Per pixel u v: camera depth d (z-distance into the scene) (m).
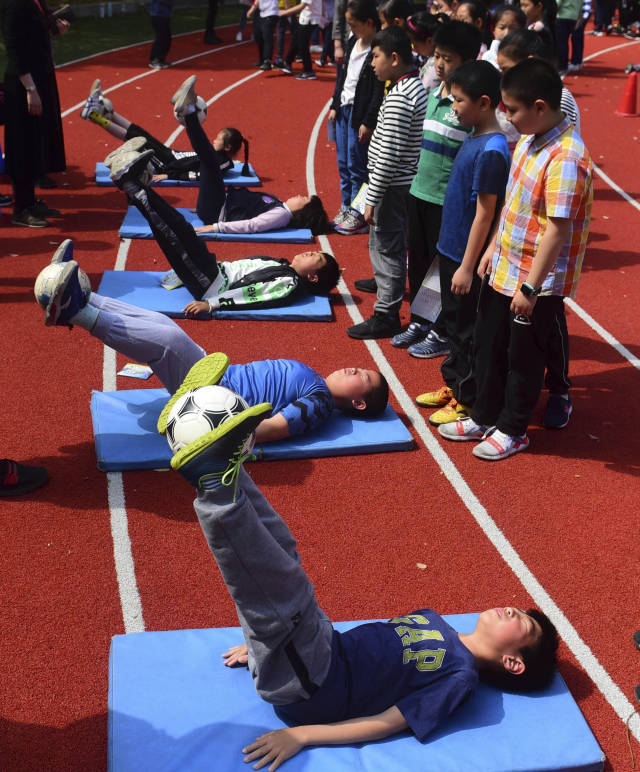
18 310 6.65
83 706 3.24
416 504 4.58
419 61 7.27
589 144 13.18
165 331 4.61
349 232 8.82
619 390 5.96
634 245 8.91
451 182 5.06
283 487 4.65
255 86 16.36
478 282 5.07
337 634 3.08
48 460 4.78
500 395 5.08
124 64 17.44
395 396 5.72
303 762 2.90
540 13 8.30
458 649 3.11
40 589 3.82
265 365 5.04
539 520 4.50
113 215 8.95
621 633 3.75
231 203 8.45
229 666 3.31
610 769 3.08
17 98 8.03
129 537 4.19
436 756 2.96
